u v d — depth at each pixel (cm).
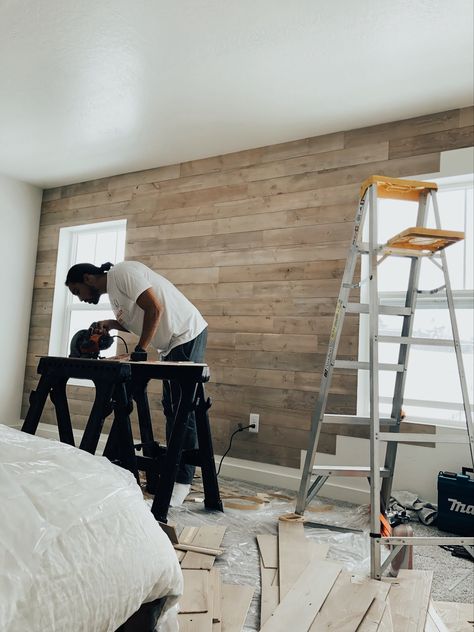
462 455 271
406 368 229
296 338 326
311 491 246
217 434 347
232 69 267
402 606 150
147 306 243
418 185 214
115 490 91
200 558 184
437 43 238
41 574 66
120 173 423
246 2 217
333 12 221
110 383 208
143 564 83
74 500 81
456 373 290
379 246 202
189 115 319
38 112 322
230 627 138
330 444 306
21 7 226
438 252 225
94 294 272
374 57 251
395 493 275
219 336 356
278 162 348
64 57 262
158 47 251
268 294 340
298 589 158
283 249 338
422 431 282
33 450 94
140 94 296
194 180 384
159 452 267
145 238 402
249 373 340
